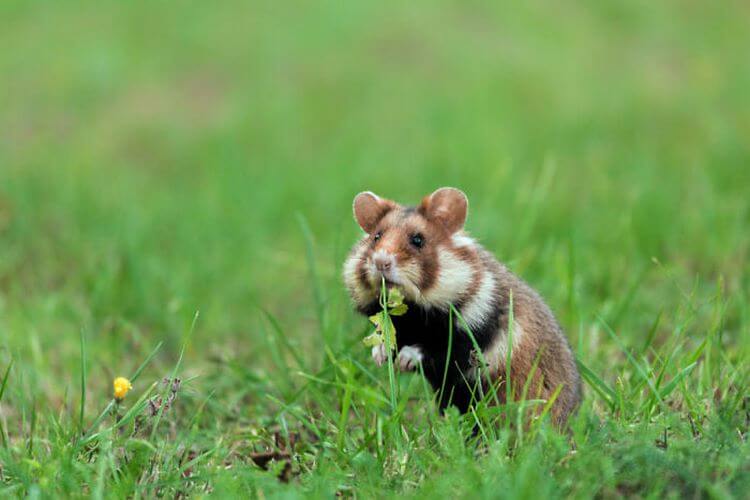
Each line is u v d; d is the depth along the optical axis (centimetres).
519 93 2536
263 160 2114
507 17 3106
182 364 1147
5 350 1058
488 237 1434
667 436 753
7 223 1593
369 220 854
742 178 1714
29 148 2206
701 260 1322
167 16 3027
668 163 1934
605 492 650
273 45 2844
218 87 2617
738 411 797
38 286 1377
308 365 1053
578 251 1336
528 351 814
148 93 2561
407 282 777
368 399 813
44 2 3091
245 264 1520
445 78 2659
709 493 631
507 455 735
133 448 781
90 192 1870
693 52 2880
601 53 2888
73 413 926
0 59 2700
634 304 1177
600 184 1745
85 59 2692
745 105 2350
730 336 1070
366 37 2914
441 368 807
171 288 1349
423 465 717
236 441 872
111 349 1135
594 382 871
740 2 3275
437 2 3183
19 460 792
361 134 2238
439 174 1891
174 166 2152
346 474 720
